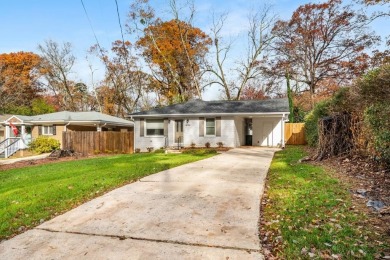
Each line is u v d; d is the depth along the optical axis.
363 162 7.83
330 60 32.25
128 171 8.45
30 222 4.50
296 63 33.62
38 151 21.61
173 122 19.91
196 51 32.81
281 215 4.34
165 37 31.83
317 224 3.88
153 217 4.48
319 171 7.43
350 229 3.63
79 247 3.54
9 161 17.03
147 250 3.40
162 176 7.71
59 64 40.06
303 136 21.52
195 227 4.04
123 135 20.77
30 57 40.59
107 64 37.28
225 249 3.38
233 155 13.27
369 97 7.11
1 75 33.81
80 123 23.48
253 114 18.14
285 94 34.88
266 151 15.45
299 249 3.22
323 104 13.74
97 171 8.68
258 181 6.86
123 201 5.37
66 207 5.23
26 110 37.50
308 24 32.66
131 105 39.56
